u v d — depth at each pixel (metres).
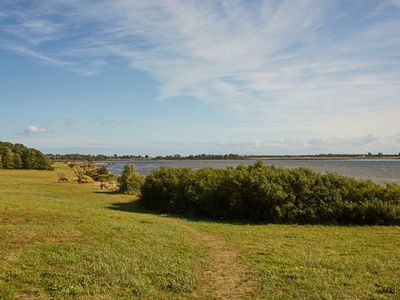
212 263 12.98
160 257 13.15
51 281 10.23
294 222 26.03
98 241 15.19
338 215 25.89
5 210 20.64
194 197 29.67
